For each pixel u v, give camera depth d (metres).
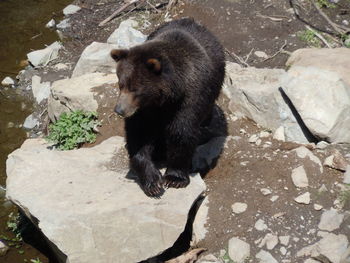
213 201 4.92
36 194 4.71
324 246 4.57
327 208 4.82
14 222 5.29
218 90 5.21
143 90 4.55
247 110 5.66
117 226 4.57
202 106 4.81
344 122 5.28
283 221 4.77
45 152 5.09
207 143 5.34
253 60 6.42
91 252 4.52
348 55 5.82
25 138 6.07
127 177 4.93
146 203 4.68
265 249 4.65
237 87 5.70
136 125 4.80
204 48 5.03
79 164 5.03
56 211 4.56
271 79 5.76
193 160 5.26
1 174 5.71
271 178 5.00
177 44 4.74
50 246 4.83
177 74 4.61
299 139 5.44
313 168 5.02
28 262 4.98
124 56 4.57
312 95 5.34
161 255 4.88
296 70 5.51
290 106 5.46
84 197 4.70
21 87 6.62
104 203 4.64
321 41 6.62
